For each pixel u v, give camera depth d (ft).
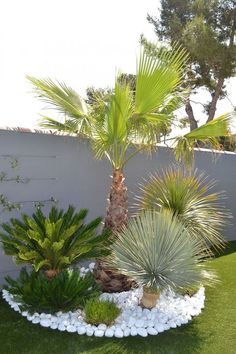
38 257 15.06
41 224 16.07
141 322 14.53
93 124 16.80
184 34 46.80
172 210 18.80
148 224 15.49
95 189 21.04
